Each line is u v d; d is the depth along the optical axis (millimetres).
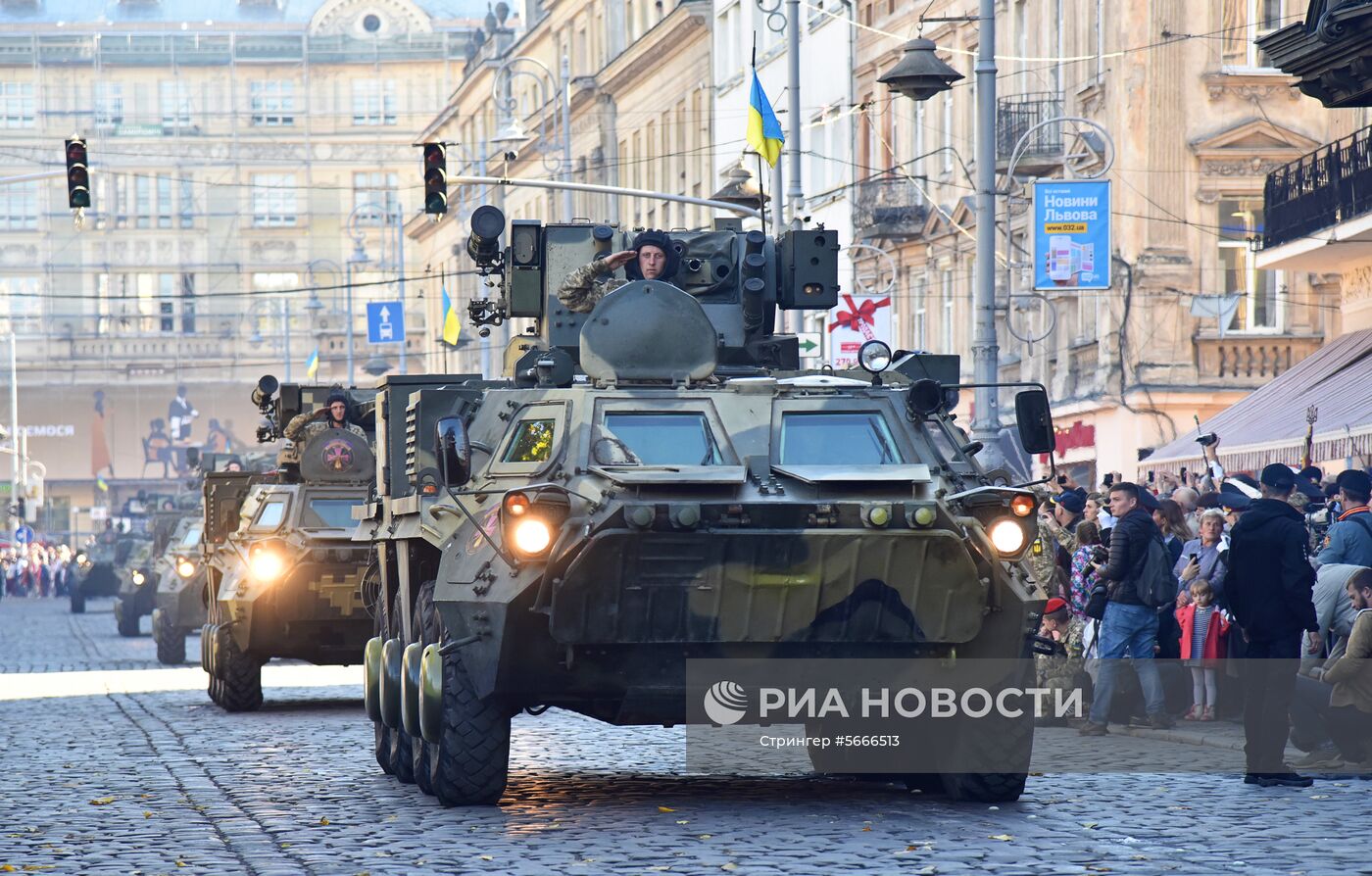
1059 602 39062
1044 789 39875
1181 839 32781
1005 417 129000
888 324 91312
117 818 37969
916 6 143125
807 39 166750
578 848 32500
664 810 37000
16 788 43688
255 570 64625
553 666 35281
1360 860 30391
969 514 35281
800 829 34250
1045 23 123500
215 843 34156
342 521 67500
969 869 29734
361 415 71375
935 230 141250
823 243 48031
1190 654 53344
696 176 193500
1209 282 113375
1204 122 113375
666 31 196250
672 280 47406
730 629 34531
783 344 47688
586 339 38719
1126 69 113000
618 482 34500
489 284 50938
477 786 37250
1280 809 36438
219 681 68312
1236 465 83062
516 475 37219
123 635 133375
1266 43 58219
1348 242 90500
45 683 84062
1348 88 56688
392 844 33406
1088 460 118312
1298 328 112938
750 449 37031
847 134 157250
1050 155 119375
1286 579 39625
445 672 36938
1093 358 116938
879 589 34562
